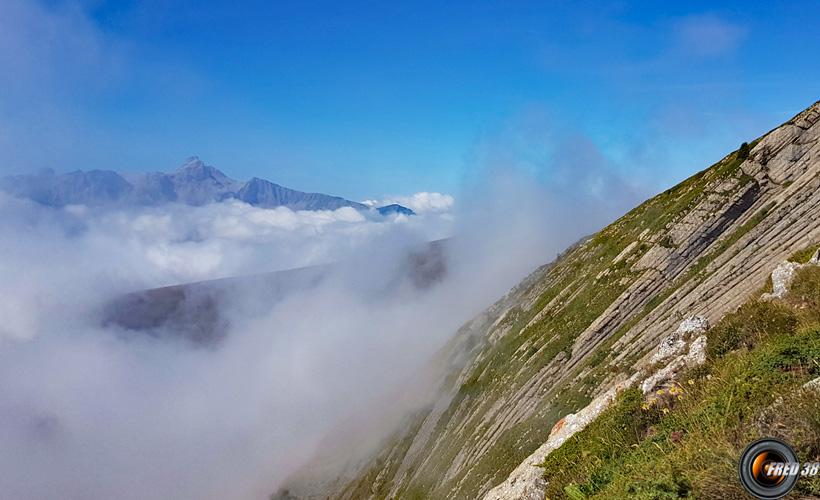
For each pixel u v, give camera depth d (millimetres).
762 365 8062
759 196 67438
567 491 8672
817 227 48750
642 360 51000
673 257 68875
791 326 10188
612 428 9945
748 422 6879
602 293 75312
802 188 54219
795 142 67938
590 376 54750
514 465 49000
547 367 70562
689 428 7855
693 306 53375
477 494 51531
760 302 11352
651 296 67812
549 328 81312
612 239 99188
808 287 11812
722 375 8836
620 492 7047
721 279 53812
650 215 92750
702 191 74062
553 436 12984
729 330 10758
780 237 51688
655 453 8023
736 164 73688
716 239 67062
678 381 10328
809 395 6422
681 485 6219
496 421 71625
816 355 7555
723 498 5773
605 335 67875
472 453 70000
